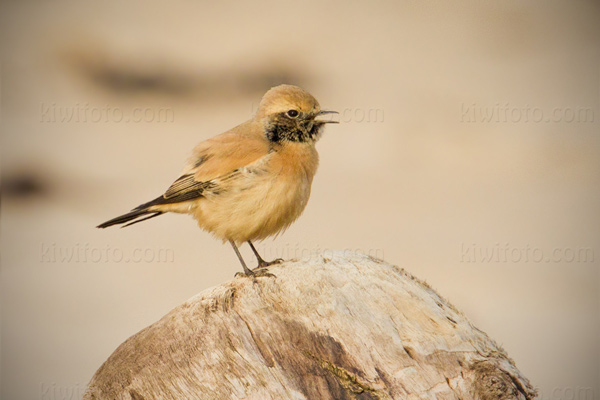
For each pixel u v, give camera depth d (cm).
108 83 2473
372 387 606
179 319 661
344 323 636
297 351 625
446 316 661
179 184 951
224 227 939
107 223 974
